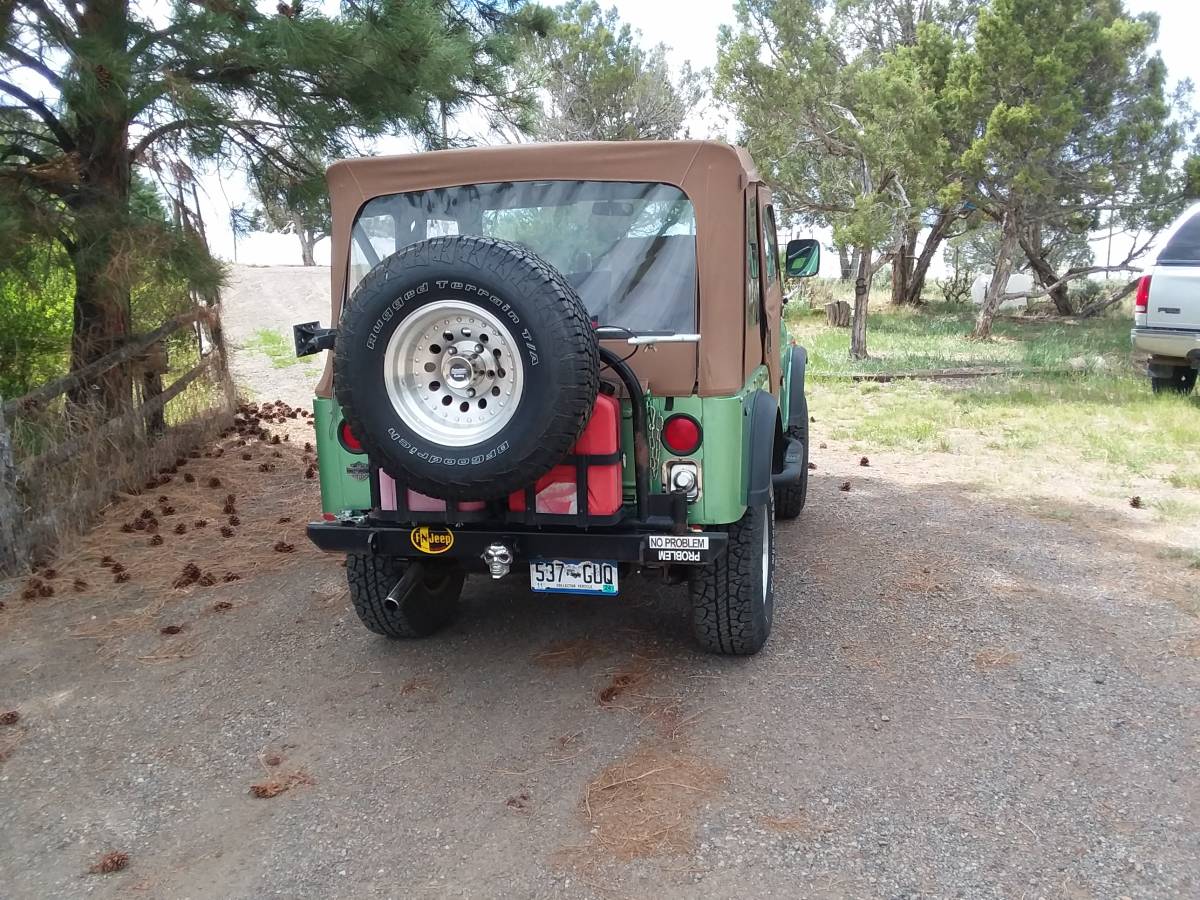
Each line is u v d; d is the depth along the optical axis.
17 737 3.90
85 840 3.20
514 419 3.24
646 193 3.91
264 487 7.75
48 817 3.34
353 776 3.52
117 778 3.58
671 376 3.72
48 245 6.46
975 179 14.80
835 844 3.02
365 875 2.96
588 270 3.97
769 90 14.41
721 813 3.20
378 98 7.04
